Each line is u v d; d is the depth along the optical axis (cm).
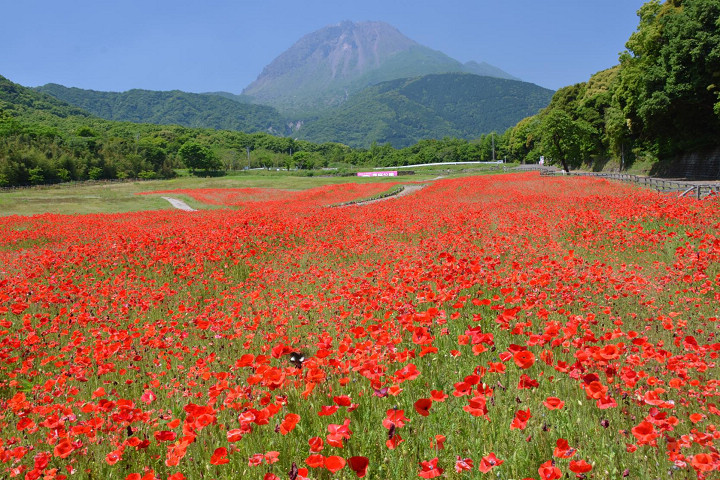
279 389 411
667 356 448
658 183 2912
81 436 389
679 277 818
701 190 2180
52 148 11731
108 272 1285
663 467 300
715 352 446
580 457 318
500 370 366
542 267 864
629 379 352
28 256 1440
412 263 932
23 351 639
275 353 403
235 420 378
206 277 1152
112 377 548
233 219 2069
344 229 1873
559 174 5678
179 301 961
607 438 338
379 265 1089
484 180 5106
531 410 371
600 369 417
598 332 578
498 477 296
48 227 2242
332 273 1052
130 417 354
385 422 293
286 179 9894
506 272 917
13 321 838
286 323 697
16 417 442
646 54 4222
